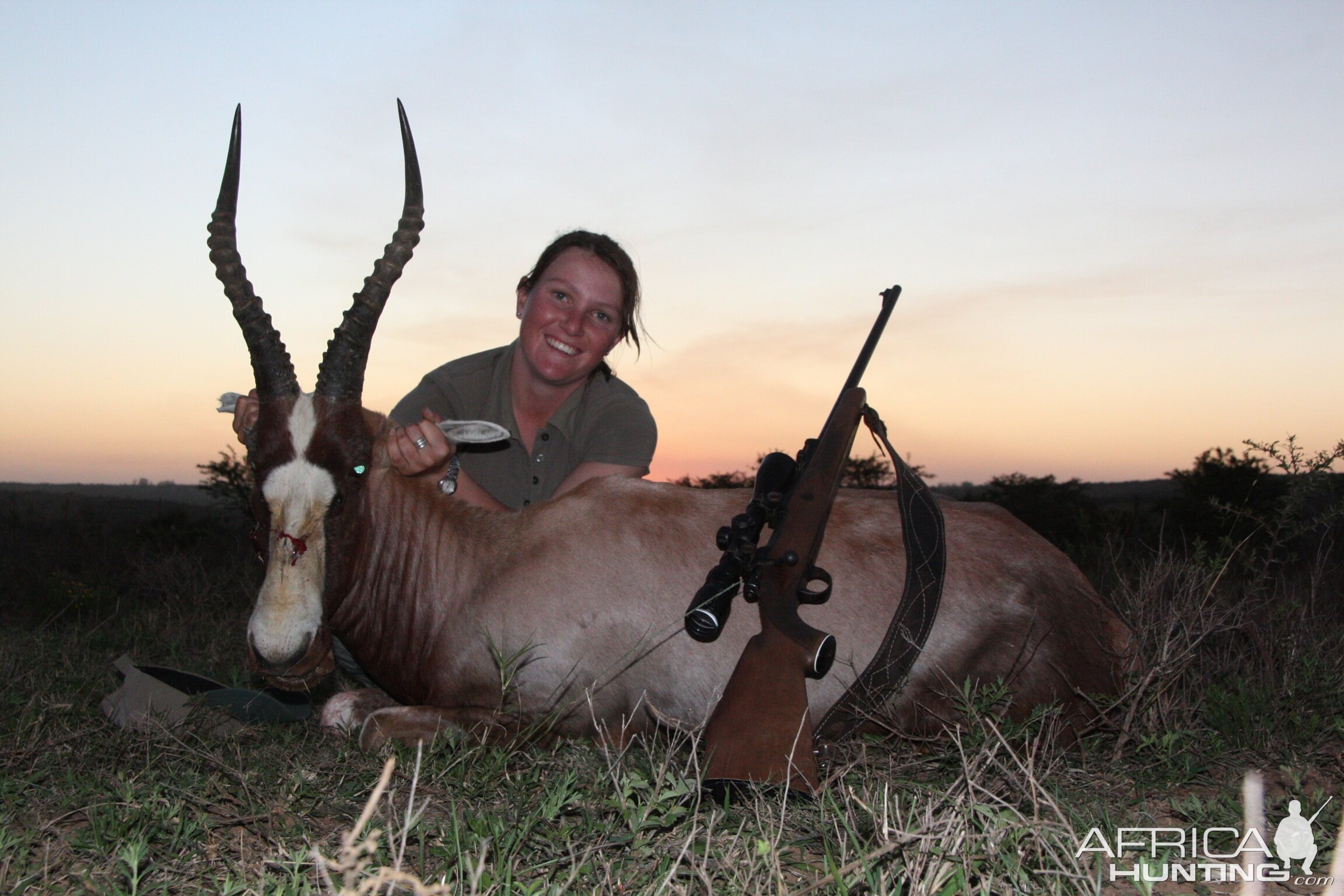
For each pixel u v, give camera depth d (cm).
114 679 480
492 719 384
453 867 237
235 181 393
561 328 488
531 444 522
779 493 335
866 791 279
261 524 375
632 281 509
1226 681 446
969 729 340
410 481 420
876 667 362
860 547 404
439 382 527
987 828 236
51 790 308
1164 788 336
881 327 404
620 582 397
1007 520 431
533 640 394
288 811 291
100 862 254
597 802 280
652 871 247
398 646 414
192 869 251
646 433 509
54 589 878
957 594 395
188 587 870
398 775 326
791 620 308
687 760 325
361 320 384
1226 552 508
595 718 390
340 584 383
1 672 475
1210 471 1276
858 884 230
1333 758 368
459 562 411
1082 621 407
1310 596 505
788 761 289
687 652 391
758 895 217
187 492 7881
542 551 406
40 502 3241
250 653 356
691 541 404
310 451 370
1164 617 396
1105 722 371
